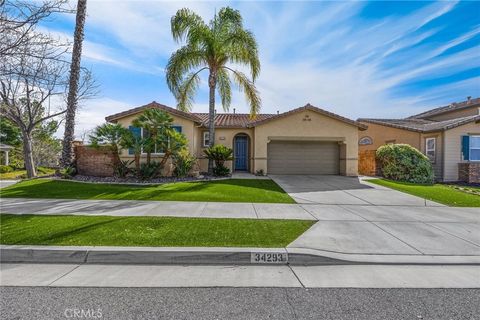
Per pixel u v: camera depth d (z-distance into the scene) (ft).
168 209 26.40
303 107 55.72
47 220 21.59
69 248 15.98
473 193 40.75
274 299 11.78
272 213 25.75
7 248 15.93
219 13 50.55
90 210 25.40
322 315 10.64
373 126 76.33
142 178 43.65
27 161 62.08
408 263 15.89
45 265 15.24
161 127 43.86
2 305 11.05
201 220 22.58
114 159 44.98
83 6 46.16
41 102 62.18
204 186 38.99
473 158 57.36
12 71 22.20
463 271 15.01
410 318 10.54
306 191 38.32
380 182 47.24
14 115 59.67
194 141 54.65
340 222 23.12
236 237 18.60
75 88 46.55
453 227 22.49
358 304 11.48
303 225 21.88
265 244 17.44
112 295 11.93
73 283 13.02
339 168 59.00
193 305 11.20
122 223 21.04
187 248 16.37
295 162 59.00
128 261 15.74
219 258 15.94
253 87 53.36
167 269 14.89
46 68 29.19
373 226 22.26
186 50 50.34
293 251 16.31
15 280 13.30
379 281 13.66
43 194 32.83
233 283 13.25
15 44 20.16
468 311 11.06
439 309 11.18
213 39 49.08
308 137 56.24
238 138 64.90
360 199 33.53
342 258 16.08
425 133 61.11
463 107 80.94
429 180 51.21
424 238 19.67
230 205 28.78
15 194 32.83
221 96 56.24
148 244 16.94
